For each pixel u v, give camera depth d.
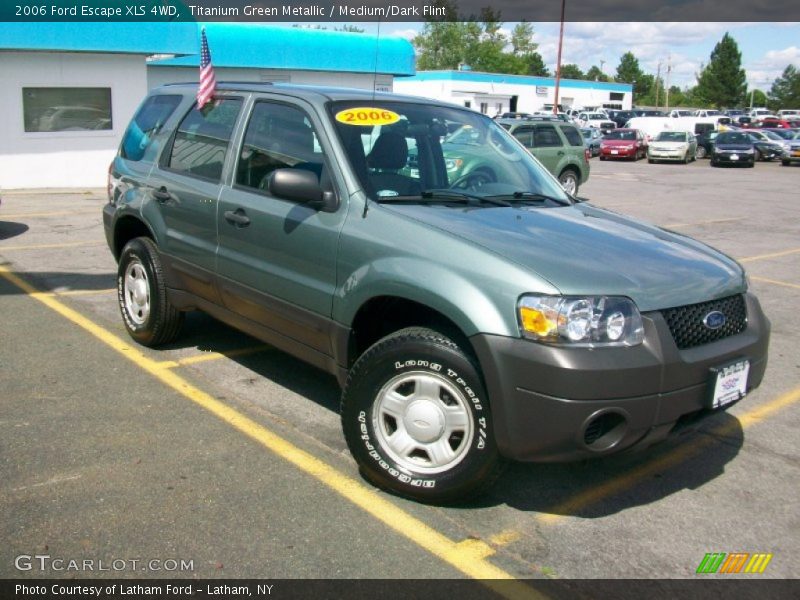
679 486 3.95
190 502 3.51
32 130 15.91
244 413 4.54
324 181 4.04
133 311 5.66
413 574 3.07
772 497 3.88
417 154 4.35
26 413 4.39
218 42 19.92
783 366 6.00
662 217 15.30
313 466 3.91
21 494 3.50
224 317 4.85
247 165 4.59
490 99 48.91
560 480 3.95
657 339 3.25
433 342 3.41
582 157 18.11
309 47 21.34
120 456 3.92
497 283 3.26
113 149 16.77
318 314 3.97
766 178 27.55
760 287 8.92
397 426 3.60
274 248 4.23
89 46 15.63
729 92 116.25
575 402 3.09
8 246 9.39
